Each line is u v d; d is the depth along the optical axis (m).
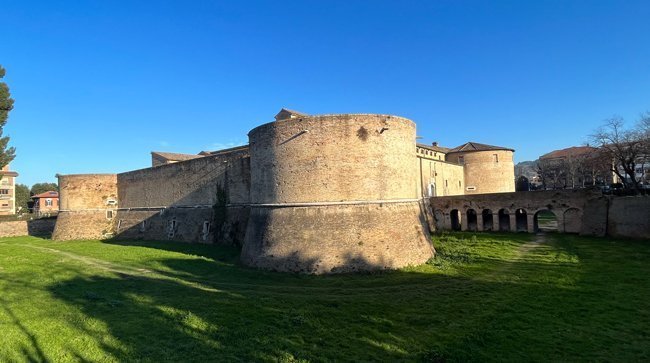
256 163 26.55
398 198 24.56
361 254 22.30
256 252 24.72
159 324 14.17
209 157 38.66
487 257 25.62
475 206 41.25
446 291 18.02
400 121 25.25
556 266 22.45
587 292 17.23
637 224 30.02
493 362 11.19
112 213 52.62
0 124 47.12
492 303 16.12
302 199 23.72
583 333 13.09
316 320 14.45
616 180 67.88
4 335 13.16
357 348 12.11
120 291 19.31
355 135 23.58
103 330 13.59
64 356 11.55
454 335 12.98
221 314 15.14
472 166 62.12
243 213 34.22
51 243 44.97
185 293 18.64
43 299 18.00
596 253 25.59
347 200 23.22
